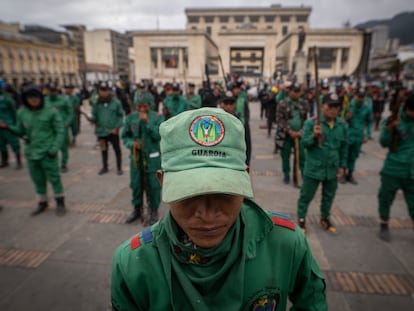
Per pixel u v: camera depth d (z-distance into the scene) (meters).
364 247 3.26
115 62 89.25
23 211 4.28
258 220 0.91
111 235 3.60
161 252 0.84
